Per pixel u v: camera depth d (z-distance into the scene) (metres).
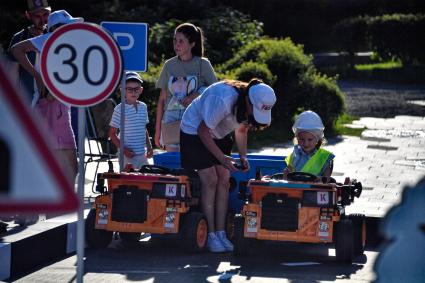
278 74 31.69
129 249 15.06
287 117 31.30
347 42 56.94
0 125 5.57
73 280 12.70
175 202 14.39
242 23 43.50
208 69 17.05
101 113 18.59
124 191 14.60
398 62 57.66
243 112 14.10
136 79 16.94
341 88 47.47
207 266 13.72
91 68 9.97
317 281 12.71
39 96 14.98
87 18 41.78
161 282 12.60
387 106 39.16
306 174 14.17
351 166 23.67
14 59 15.33
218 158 14.39
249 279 12.81
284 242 15.74
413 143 28.52
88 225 14.74
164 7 44.66
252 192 14.10
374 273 6.04
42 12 15.39
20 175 5.62
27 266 13.47
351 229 13.77
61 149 15.03
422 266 5.95
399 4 67.44
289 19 58.59
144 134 17.23
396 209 5.99
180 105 17.08
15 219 14.68
